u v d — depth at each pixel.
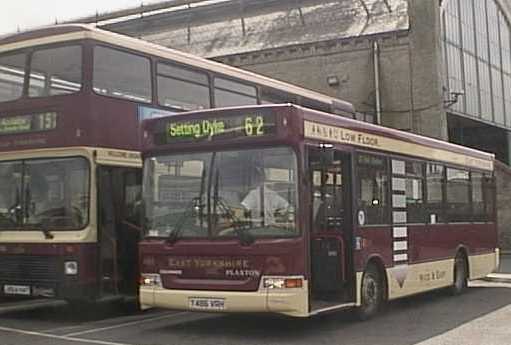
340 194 11.73
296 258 9.96
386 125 30.05
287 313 9.90
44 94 12.72
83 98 12.29
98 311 14.18
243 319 12.45
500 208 29.34
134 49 13.30
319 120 10.84
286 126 10.20
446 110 30.73
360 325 11.66
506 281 19.70
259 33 34.34
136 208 13.05
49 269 12.35
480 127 37.62
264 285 9.98
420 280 14.03
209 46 34.97
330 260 11.56
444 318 12.52
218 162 10.55
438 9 30.19
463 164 16.69
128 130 13.00
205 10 37.34
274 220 10.11
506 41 39.16
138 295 12.99
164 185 10.88
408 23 30.17
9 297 12.97
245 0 36.16
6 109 13.09
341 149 11.41
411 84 29.84
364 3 33.00
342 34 31.45
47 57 12.79
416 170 14.19
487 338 10.40
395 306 14.29
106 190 12.57
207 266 10.33
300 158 10.17
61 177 12.49
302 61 32.09
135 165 13.07
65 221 12.36
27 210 12.70
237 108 10.55
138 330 11.45
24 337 10.83
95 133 12.34
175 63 14.16
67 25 12.72
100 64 12.59
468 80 33.69
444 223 15.39
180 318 12.91
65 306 14.95
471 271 16.78
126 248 12.90
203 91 14.79
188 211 10.60
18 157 12.87
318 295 11.48
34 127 12.73
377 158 12.63
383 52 30.44
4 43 13.30
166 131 10.98
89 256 12.20
